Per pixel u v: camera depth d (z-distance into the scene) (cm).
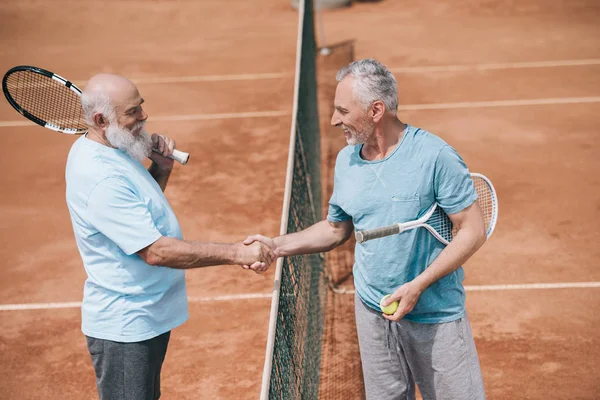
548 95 1234
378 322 385
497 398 516
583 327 597
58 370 584
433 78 1361
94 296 385
